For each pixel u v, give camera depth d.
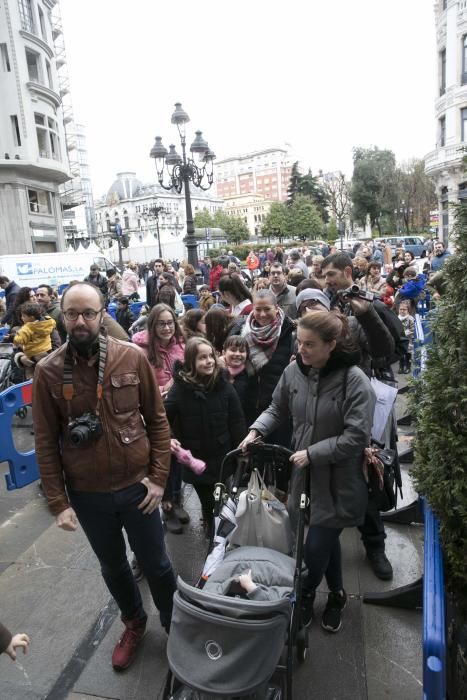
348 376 2.42
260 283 6.05
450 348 2.09
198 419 3.37
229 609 1.80
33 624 2.97
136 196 127.19
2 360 6.94
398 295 8.48
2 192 33.25
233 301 5.18
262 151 154.88
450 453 2.06
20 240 33.81
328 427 2.45
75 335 2.18
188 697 1.91
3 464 5.68
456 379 2.08
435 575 1.93
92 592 3.24
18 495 4.75
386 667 2.55
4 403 4.15
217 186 167.38
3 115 33.09
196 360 3.32
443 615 1.71
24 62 33.34
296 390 2.59
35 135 34.16
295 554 2.45
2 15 32.25
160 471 2.48
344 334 2.43
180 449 3.33
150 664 2.64
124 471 2.36
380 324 3.07
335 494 2.45
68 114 56.84
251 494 2.43
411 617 2.89
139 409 2.46
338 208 75.12
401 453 4.87
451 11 31.39
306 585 2.53
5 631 1.92
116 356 2.31
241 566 2.16
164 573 2.60
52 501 2.33
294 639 2.16
